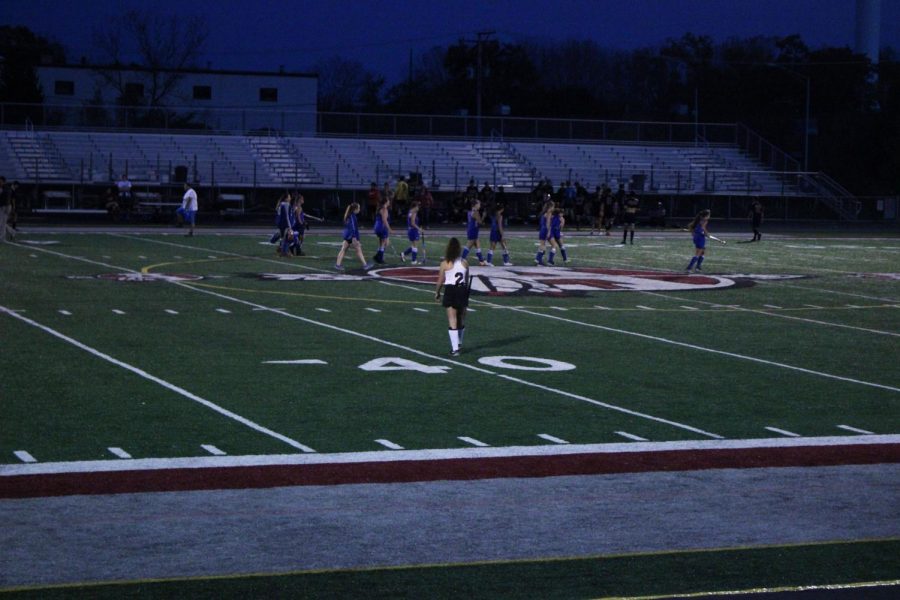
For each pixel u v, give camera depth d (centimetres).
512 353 1822
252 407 1374
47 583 786
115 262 3212
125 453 1143
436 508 980
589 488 1052
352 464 1120
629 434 1276
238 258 3441
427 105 10712
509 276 3091
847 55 9512
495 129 7206
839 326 2234
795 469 1135
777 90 9531
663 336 2048
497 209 3450
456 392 1494
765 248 4512
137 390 1458
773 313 2416
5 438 1193
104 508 961
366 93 12462
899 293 2862
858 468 1145
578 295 2672
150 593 770
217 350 1781
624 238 4559
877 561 859
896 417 1398
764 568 839
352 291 2625
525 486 1054
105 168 6144
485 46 10275
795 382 1627
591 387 1554
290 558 846
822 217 7300
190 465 1102
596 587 795
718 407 1438
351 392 1477
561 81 12788
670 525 943
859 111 8925
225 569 820
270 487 1035
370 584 795
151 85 8288
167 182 6066
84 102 8188
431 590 785
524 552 870
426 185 6600
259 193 6322
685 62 10806
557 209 3516
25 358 1664
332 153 6712
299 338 1919
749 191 7150
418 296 2556
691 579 814
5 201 3912
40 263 3125
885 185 7900
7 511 946
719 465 1145
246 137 6694
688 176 7144
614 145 7400
